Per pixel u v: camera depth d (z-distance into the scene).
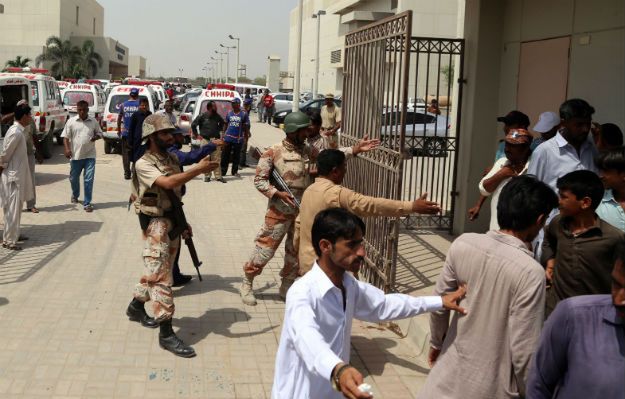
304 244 4.83
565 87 6.68
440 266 7.32
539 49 7.21
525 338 2.81
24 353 5.17
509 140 4.97
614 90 5.86
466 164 8.44
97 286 6.89
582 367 2.40
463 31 8.60
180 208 5.41
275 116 33.88
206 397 4.58
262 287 7.04
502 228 3.02
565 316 2.47
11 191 8.15
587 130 4.55
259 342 5.55
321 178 4.79
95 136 10.84
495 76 8.22
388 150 6.04
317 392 2.76
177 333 5.69
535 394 2.59
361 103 7.00
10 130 8.11
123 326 5.80
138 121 12.04
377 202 4.37
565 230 3.47
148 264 5.25
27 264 7.61
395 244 5.92
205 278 7.34
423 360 5.25
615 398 2.34
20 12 81.06
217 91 17.44
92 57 78.62
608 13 5.96
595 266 3.33
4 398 4.45
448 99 8.79
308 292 2.73
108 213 10.73
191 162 5.62
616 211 3.81
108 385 4.70
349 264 2.74
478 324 2.98
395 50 6.04
